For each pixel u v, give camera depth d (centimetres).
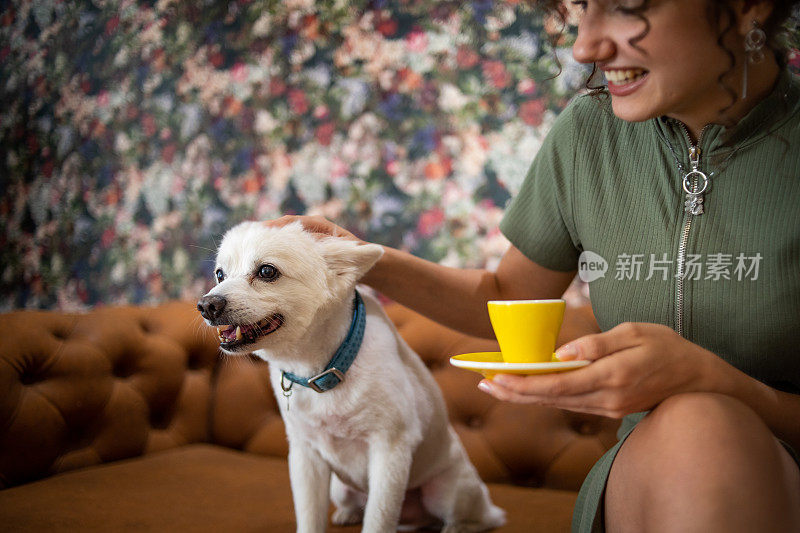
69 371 162
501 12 193
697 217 86
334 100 211
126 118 241
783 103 80
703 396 67
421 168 201
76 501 137
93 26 251
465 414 174
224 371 193
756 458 61
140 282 234
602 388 65
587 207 98
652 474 65
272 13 219
